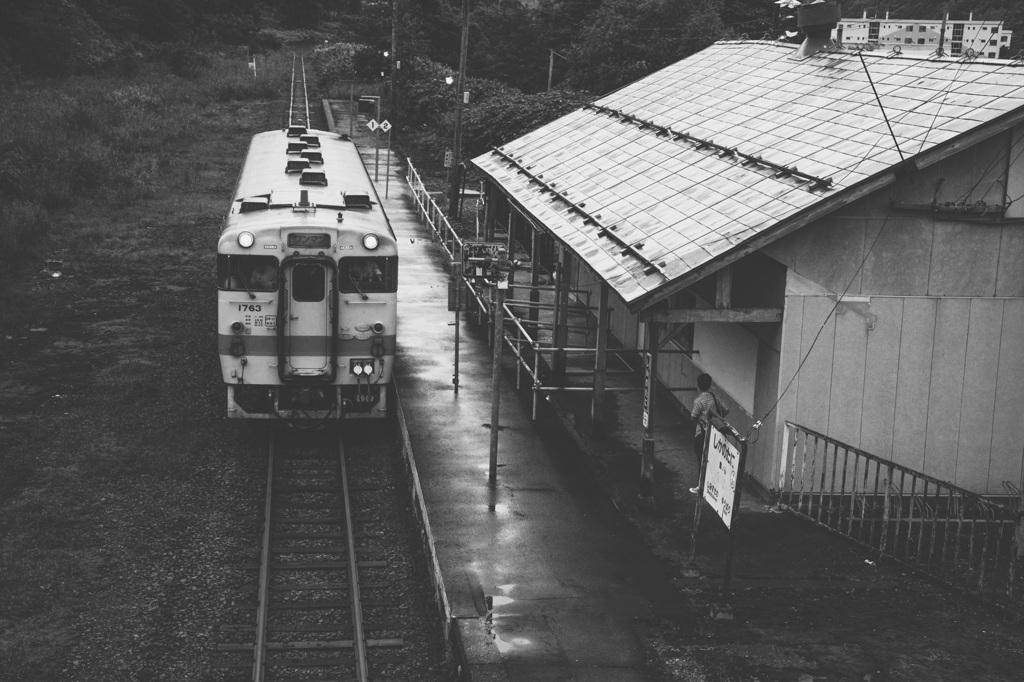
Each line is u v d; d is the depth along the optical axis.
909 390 14.73
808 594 12.25
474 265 15.01
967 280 14.56
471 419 18.28
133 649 11.22
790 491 14.72
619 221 16.92
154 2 81.88
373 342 16.81
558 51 68.06
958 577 12.74
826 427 14.73
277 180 19.75
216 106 59.75
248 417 16.98
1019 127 14.12
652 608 11.83
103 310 24.97
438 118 56.62
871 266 14.41
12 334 22.80
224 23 91.19
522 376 21.02
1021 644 11.16
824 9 21.42
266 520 14.26
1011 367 14.78
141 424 17.84
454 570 12.62
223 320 16.36
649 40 49.91
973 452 14.93
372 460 17.14
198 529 14.21
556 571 12.70
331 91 67.00
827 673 10.46
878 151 14.43
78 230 32.06
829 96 18.30
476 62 71.12
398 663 11.27
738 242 13.60
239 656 11.23
